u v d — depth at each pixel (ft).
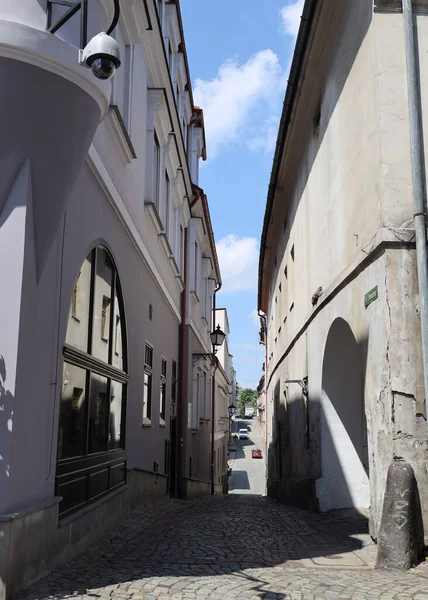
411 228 21.21
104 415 27.14
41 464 18.21
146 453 38.99
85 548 22.65
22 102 16.14
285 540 24.93
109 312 28.40
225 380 124.06
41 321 18.20
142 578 17.81
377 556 19.67
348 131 26.81
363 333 23.88
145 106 37.17
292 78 34.06
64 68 16.42
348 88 26.76
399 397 20.30
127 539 25.21
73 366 22.24
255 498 64.85
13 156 16.63
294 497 41.34
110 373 27.68
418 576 18.10
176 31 51.08
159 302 45.42
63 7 18.06
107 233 27.30
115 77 29.40
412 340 20.57
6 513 15.62
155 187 42.98
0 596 14.98
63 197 18.01
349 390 32.53
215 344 68.23
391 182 21.65
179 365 59.41
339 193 28.55
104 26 21.12
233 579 17.78
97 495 25.35
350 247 26.25
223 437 113.80
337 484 32.09
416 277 20.92
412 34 22.35
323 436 32.35
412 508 19.33
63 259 20.43
